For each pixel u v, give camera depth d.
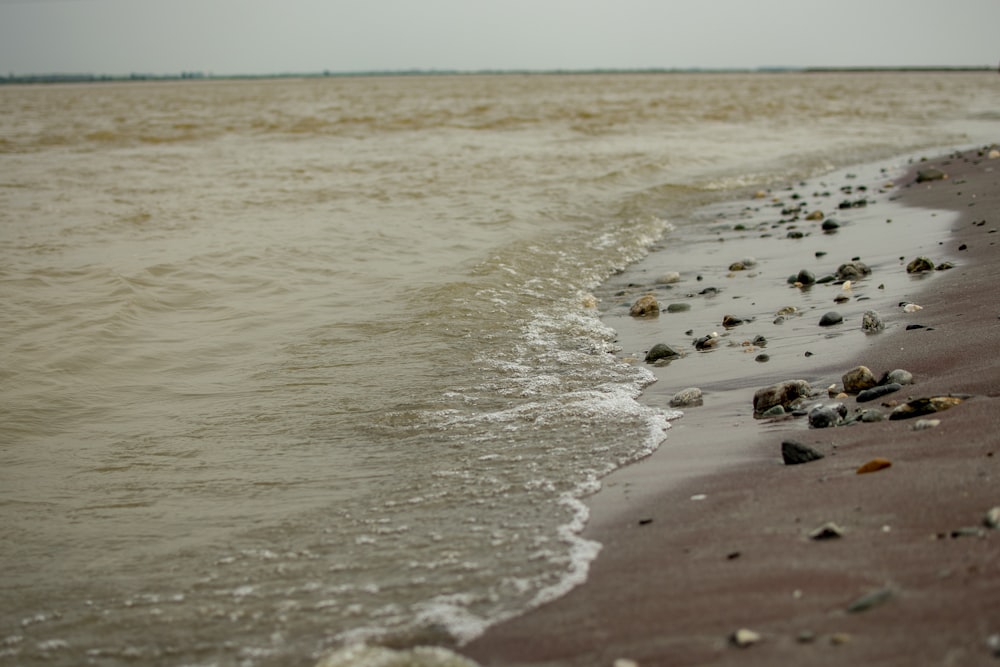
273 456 5.90
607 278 11.59
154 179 20.84
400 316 9.38
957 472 4.19
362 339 8.64
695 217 16.56
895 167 22.83
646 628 3.31
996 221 12.06
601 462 5.40
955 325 7.15
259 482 5.48
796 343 7.58
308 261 11.94
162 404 7.02
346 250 12.64
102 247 12.72
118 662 3.62
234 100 77.19
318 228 14.31
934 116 45.56
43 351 8.20
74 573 4.42
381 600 3.92
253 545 4.61
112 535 4.84
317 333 8.84
